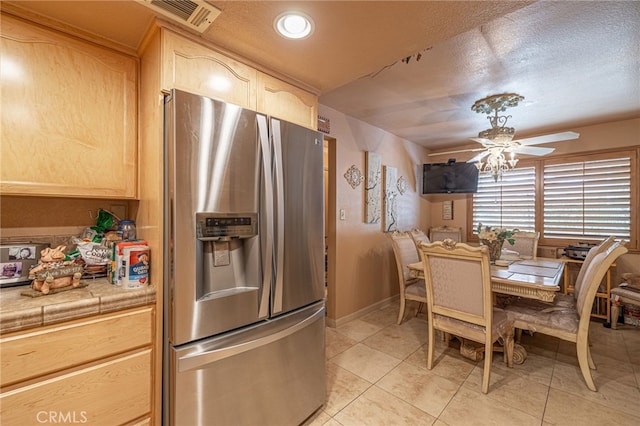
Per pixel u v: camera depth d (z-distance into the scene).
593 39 1.81
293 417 1.59
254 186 1.40
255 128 1.40
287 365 1.55
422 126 3.70
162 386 1.26
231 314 1.32
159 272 1.25
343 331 3.04
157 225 1.27
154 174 1.31
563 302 2.45
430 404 1.86
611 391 1.98
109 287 1.30
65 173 1.31
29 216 1.48
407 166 4.41
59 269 1.22
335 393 1.98
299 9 1.19
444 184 4.50
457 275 2.08
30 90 1.22
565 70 2.21
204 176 1.23
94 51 1.39
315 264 1.73
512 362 2.29
